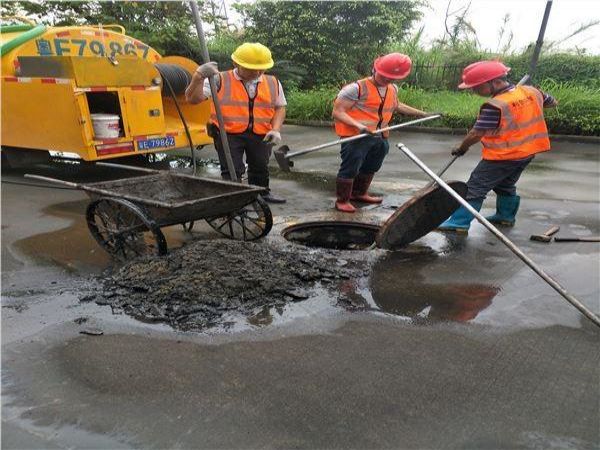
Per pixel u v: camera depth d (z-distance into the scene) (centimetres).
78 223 514
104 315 323
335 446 214
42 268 400
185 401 242
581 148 1027
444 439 220
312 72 1490
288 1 1441
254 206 469
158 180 470
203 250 385
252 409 237
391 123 1250
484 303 350
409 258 430
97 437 218
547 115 1116
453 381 261
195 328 309
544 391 254
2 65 650
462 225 496
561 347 296
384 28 1462
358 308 339
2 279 378
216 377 261
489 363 278
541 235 485
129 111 656
